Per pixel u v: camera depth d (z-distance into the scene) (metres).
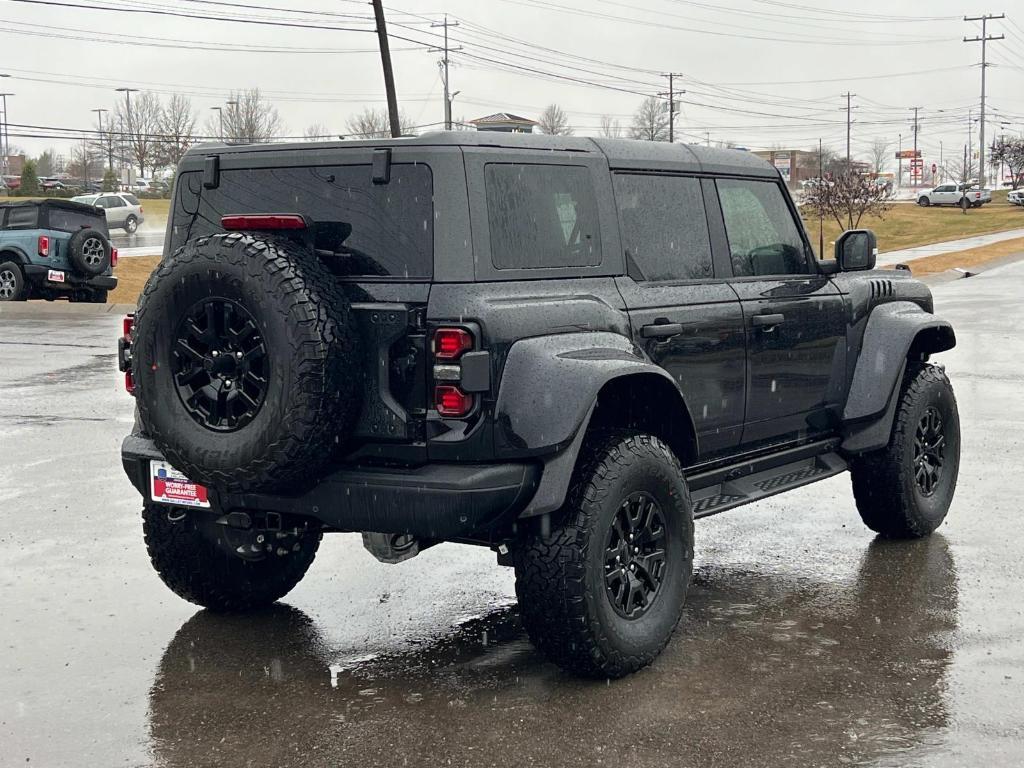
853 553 6.31
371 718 4.16
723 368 5.32
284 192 4.60
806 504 7.49
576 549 4.29
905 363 6.42
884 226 64.38
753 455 5.76
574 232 4.73
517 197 4.47
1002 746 3.88
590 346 4.45
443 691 4.41
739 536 6.70
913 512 6.44
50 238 23.98
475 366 4.06
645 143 5.30
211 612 5.44
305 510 4.35
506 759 3.80
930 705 4.22
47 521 7.12
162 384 4.29
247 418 4.12
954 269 33.81
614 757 3.80
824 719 4.10
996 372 13.45
